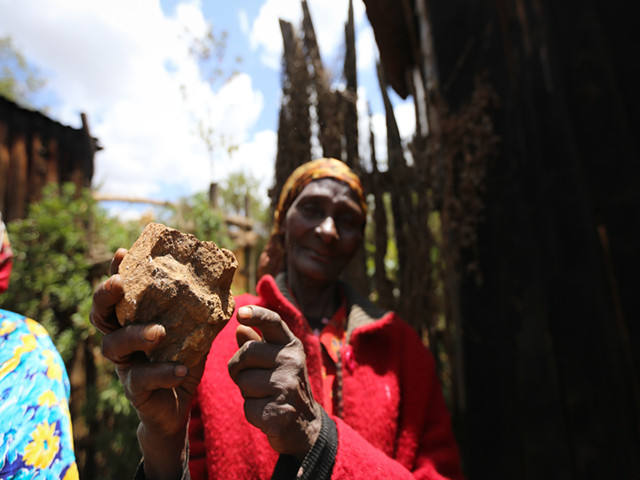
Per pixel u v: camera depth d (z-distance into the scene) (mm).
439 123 2344
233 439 871
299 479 645
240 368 672
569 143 2086
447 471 999
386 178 2496
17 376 602
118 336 572
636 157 2033
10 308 3484
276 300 1026
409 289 2318
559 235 2027
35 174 4227
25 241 3707
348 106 2385
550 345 1934
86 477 3486
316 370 989
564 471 1795
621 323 2082
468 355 2092
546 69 2211
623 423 1760
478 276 2139
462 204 2221
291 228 1123
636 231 1969
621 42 2201
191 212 3980
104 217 4074
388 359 1079
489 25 2357
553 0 2285
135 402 600
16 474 538
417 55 2727
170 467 687
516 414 1941
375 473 683
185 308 604
